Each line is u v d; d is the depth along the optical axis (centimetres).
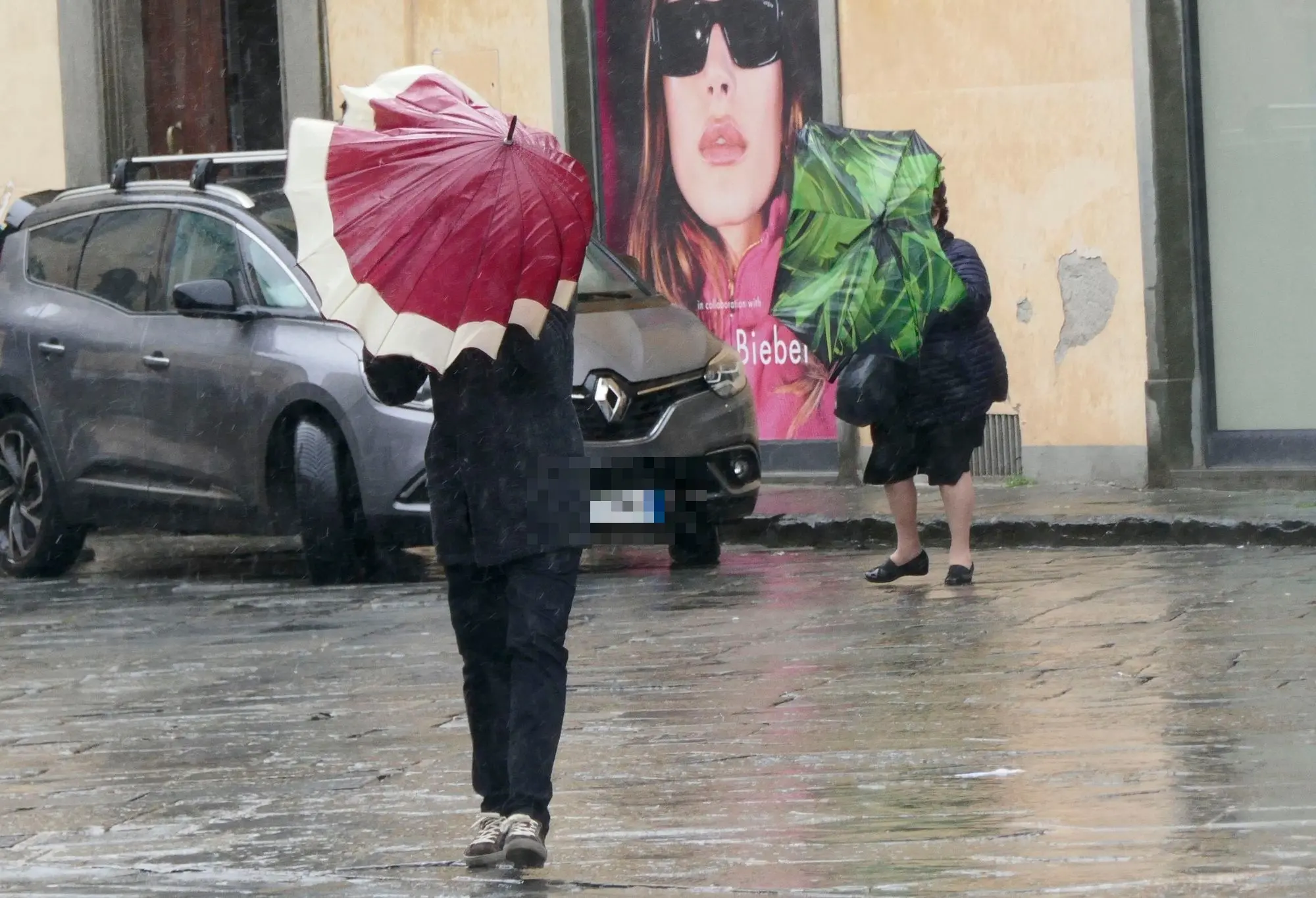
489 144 921
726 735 1251
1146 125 2527
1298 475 2425
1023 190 2609
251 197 2228
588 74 2928
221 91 3362
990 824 993
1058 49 2584
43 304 2306
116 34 3369
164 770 1234
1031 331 2609
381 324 911
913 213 1842
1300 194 2477
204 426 2128
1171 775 1083
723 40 2827
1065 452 2588
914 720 1267
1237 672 1370
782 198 2802
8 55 3447
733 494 2070
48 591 2159
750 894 884
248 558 2377
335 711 1404
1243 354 2508
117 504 2217
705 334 2117
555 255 919
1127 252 2547
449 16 3036
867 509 2350
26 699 1509
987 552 2150
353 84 3128
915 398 1872
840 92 2728
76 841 1059
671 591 1934
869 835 982
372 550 2095
